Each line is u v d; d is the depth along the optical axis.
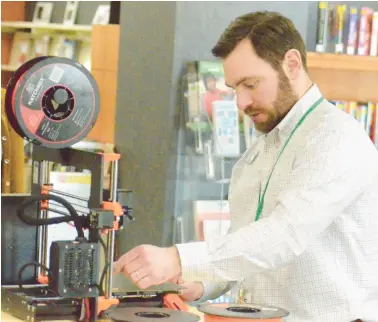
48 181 3.62
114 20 8.57
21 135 3.25
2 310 3.46
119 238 5.95
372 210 3.10
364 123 6.14
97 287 3.20
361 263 3.12
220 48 3.20
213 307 3.04
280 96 3.16
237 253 2.89
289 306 3.16
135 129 6.02
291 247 2.91
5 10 10.05
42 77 3.22
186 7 5.61
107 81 6.59
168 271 2.88
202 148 5.51
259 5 5.76
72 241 3.20
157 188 5.72
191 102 5.53
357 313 3.10
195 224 5.53
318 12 5.96
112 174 3.24
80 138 3.31
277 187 3.20
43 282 3.57
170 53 5.62
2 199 3.60
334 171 2.95
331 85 6.30
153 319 3.13
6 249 3.61
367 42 5.98
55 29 9.64
